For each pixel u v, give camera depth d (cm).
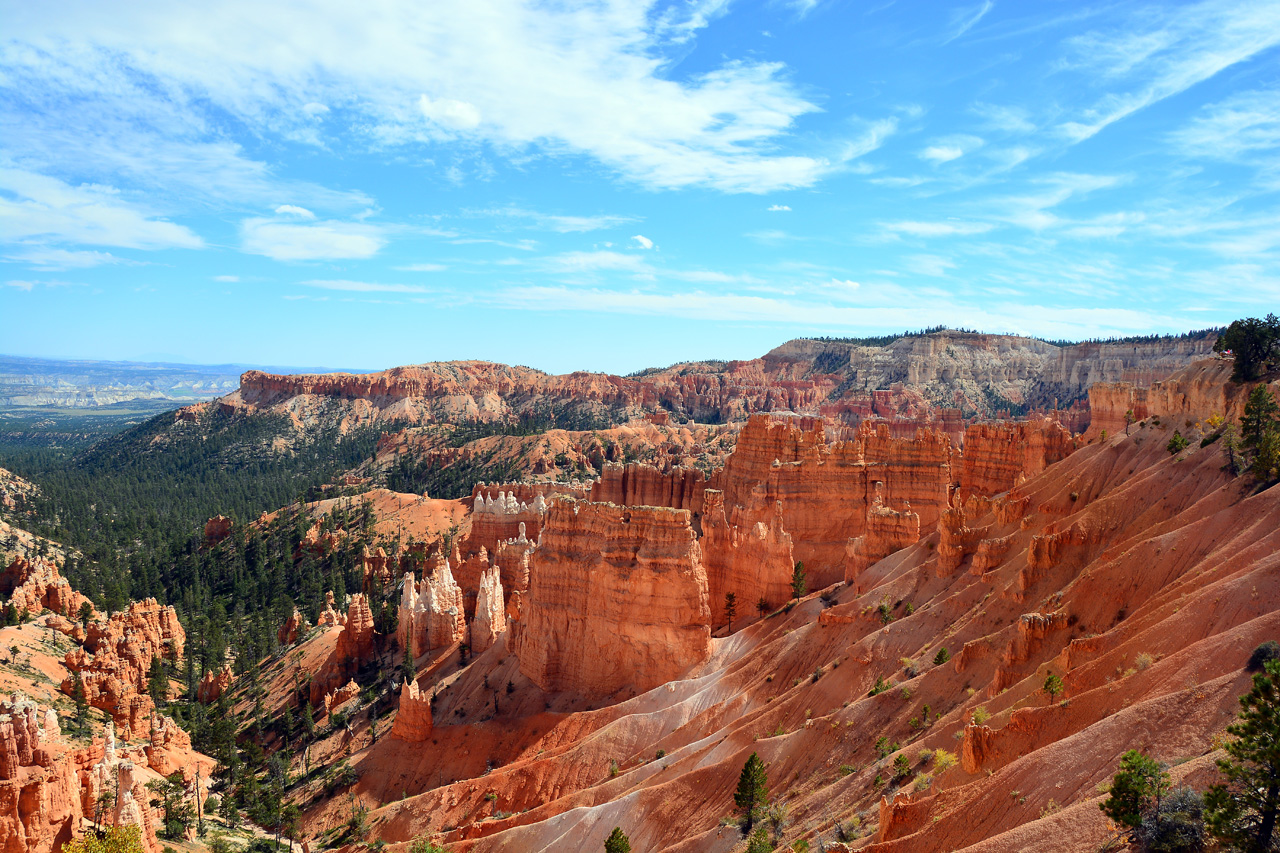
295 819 10350
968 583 8862
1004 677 6869
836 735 7750
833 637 9438
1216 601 5528
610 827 8200
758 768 7350
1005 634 7419
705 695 9875
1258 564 5603
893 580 9756
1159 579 6550
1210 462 7612
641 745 9556
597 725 10206
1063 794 4862
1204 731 4619
